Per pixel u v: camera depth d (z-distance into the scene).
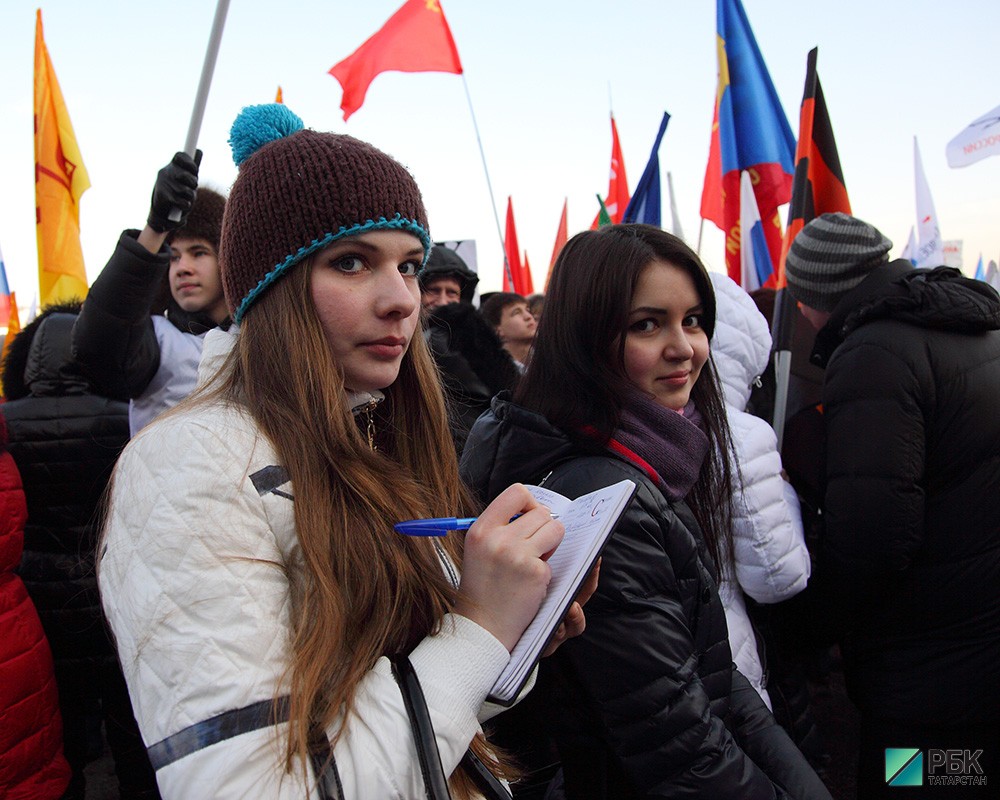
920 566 1.88
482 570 0.86
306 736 0.71
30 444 2.27
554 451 1.38
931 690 1.87
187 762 0.67
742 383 2.20
